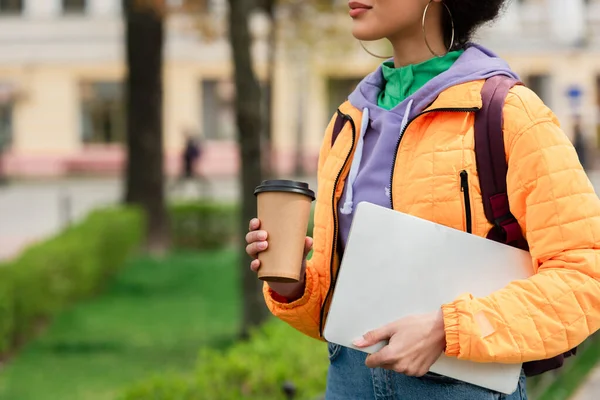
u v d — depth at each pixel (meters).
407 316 1.77
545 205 1.73
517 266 1.80
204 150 30.73
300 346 4.72
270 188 1.85
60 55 30.97
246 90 6.91
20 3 31.08
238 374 4.30
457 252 1.78
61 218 18.02
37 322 9.12
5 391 6.59
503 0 2.02
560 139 1.77
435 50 1.99
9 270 7.96
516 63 28.86
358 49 17.52
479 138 1.79
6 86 30.75
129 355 7.80
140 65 13.84
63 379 6.96
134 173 14.11
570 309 1.69
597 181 21.33
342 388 2.03
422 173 1.83
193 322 9.22
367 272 1.80
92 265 10.62
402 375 1.90
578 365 6.07
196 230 15.36
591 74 28.77
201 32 13.31
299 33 16.39
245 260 7.05
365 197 1.92
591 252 1.71
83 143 31.30
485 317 1.70
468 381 1.80
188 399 4.17
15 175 30.70
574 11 28.58
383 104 2.02
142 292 11.09
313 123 30.28
